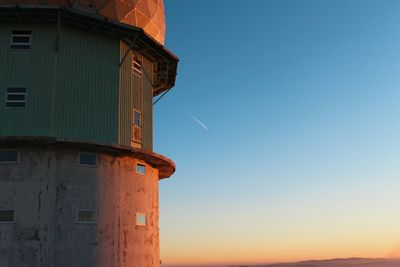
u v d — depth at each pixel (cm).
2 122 2242
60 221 2198
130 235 2420
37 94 2291
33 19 2338
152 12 2672
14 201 2175
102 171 2359
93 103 2392
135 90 2625
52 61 2338
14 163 2212
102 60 2472
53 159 2247
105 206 2336
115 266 2316
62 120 2291
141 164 2581
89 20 2350
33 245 2142
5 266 2103
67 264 2170
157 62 2825
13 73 2308
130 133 2525
